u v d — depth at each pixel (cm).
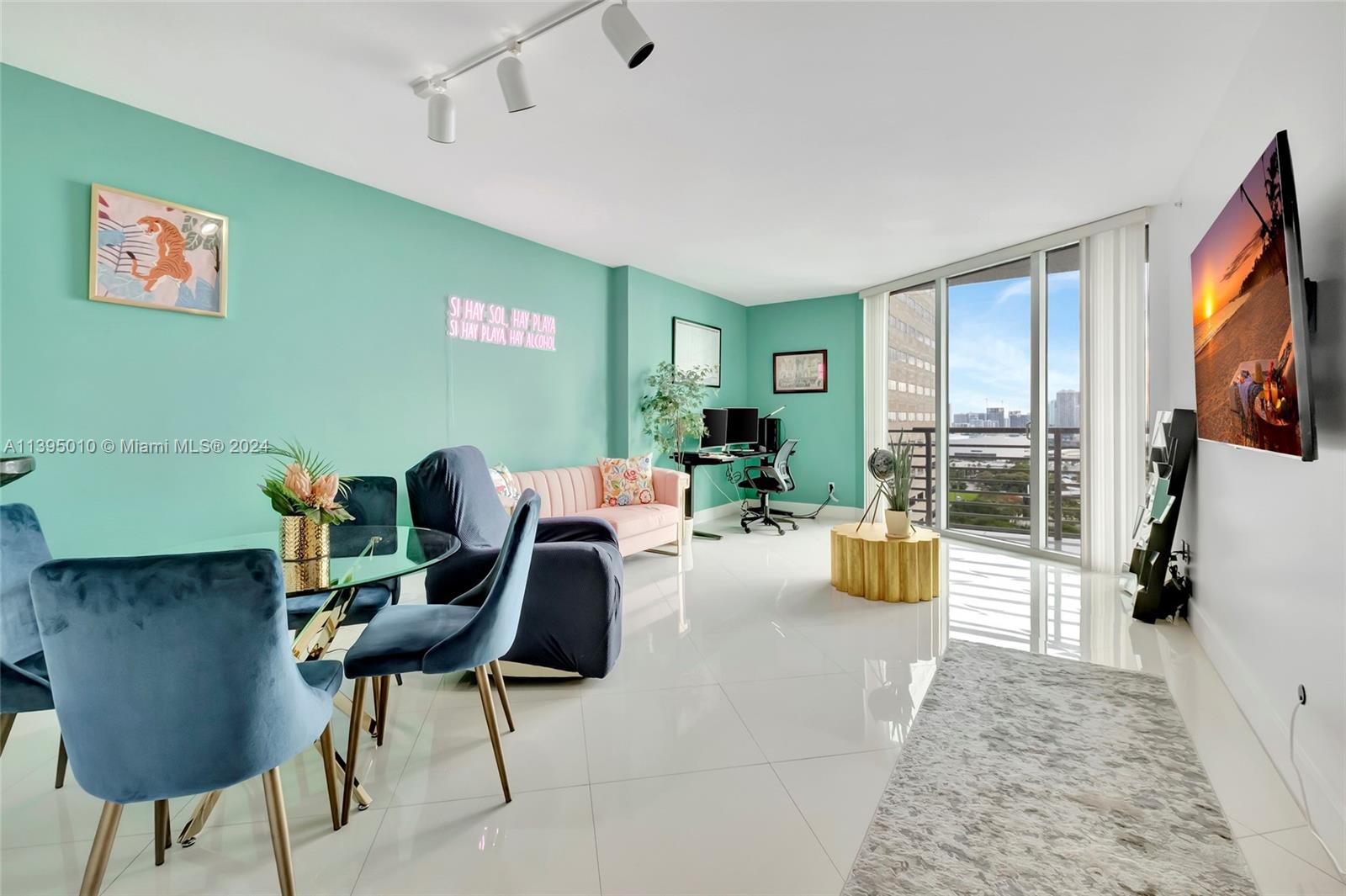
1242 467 227
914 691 239
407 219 369
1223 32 212
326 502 187
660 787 176
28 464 197
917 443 588
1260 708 201
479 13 202
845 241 459
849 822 160
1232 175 245
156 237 265
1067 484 467
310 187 321
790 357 693
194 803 174
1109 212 393
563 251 484
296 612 223
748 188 353
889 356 615
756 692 239
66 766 179
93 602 107
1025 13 202
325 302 328
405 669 168
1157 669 258
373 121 274
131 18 202
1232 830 155
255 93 251
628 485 486
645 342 554
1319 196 163
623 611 341
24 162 232
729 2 195
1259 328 181
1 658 152
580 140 293
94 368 250
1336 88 154
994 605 348
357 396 343
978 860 145
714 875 141
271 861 148
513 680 253
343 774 183
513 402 443
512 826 159
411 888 138
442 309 390
